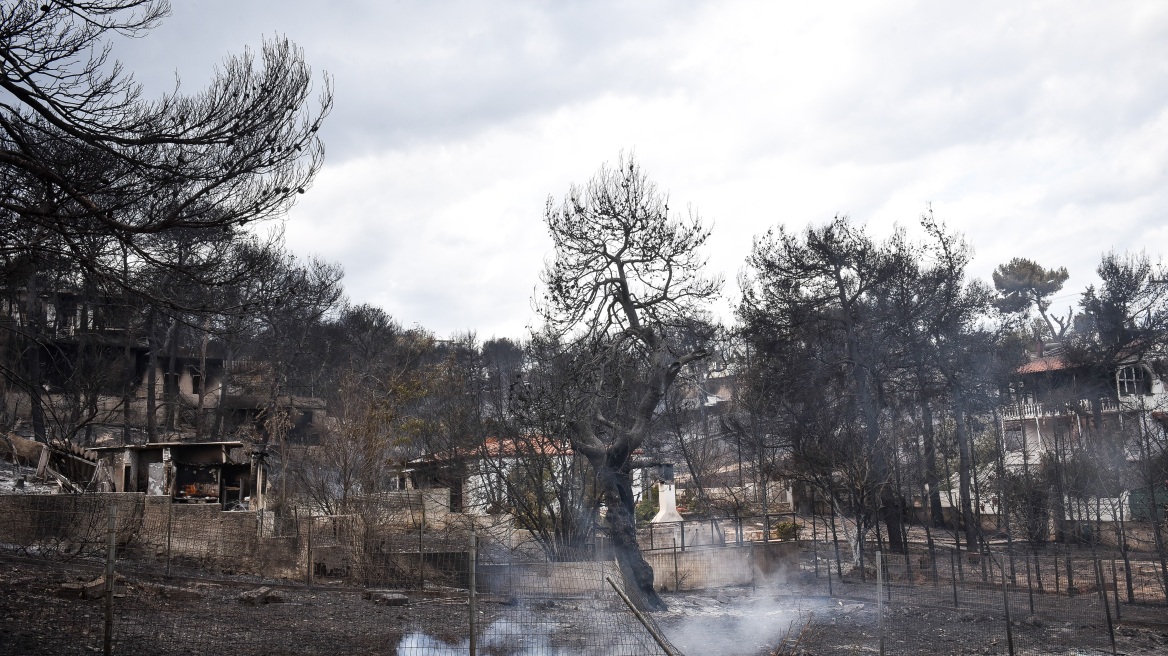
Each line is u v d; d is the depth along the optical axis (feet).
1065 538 138.41
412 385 163.22
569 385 97.81
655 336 99.71
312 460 124.26
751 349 164.25
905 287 149.89
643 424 94.32
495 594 70.74
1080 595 92.68
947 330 151.12
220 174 49.32
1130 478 143.02
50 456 122.93
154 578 70.18
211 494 128.77
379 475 115.55
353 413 121.80
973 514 146.61
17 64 43.37
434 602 69.31
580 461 111.75
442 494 124.16
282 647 48.37
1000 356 160.45
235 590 69.87
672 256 99.55
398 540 91.20
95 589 57.06
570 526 108.99
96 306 66.23
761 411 150.92
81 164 47.55
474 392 139.13
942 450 152.76
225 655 45.06
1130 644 66.54
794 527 136.36
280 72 51.11
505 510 115.34
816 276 152.35
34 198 48.19
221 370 219.20
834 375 151.43
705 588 106.73
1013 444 194.90
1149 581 99.14
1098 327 181.68
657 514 158.40
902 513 129.29
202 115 49.21
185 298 54.03
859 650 63.26
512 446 130.21
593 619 58.39
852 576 111.65
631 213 99.14
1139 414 167.32
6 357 120.67
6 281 53.31
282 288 70.54
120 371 172.86
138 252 49.26
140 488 126.11
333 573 86.74
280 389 201.26
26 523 74.79
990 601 87.56
